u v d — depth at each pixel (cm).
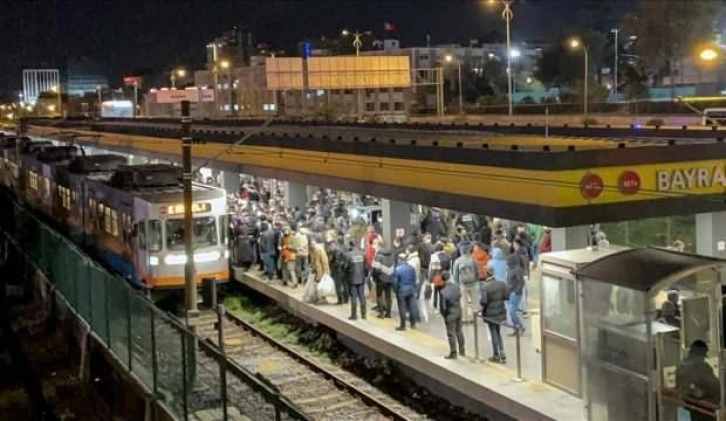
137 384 1705
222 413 1326
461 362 1808
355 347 2245
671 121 4478
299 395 1930
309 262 2516
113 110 10306
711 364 1355
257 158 3378
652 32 7038
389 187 2489
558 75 8581
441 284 1983
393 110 8569
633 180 1938
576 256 1612
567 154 1870
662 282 1323
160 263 2645
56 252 2616
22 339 2678
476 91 9456
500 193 2036
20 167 5256
